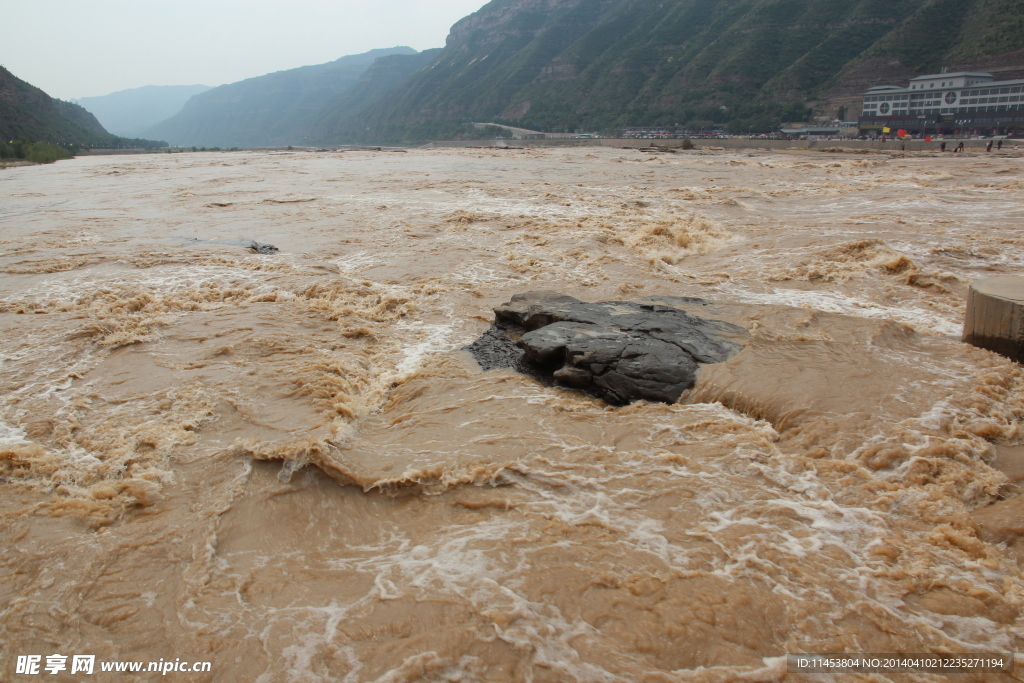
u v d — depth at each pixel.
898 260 12.92
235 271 13.90
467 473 6.17
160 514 5.82
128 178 39.56
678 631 4.35
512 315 10.58
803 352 8.58
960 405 7.21
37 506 5.95
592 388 8.33
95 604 4.82
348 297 12.09
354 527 5.65
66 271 13.97
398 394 8.56
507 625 4.46
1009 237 15.48
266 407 7.90
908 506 5.56
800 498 5.74
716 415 7.38
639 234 16.64
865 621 4.41
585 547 5.17
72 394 8.34
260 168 46.97
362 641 4.38
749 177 32.44
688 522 5.45
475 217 19.56
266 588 4.94
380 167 45.00
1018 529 5.21
